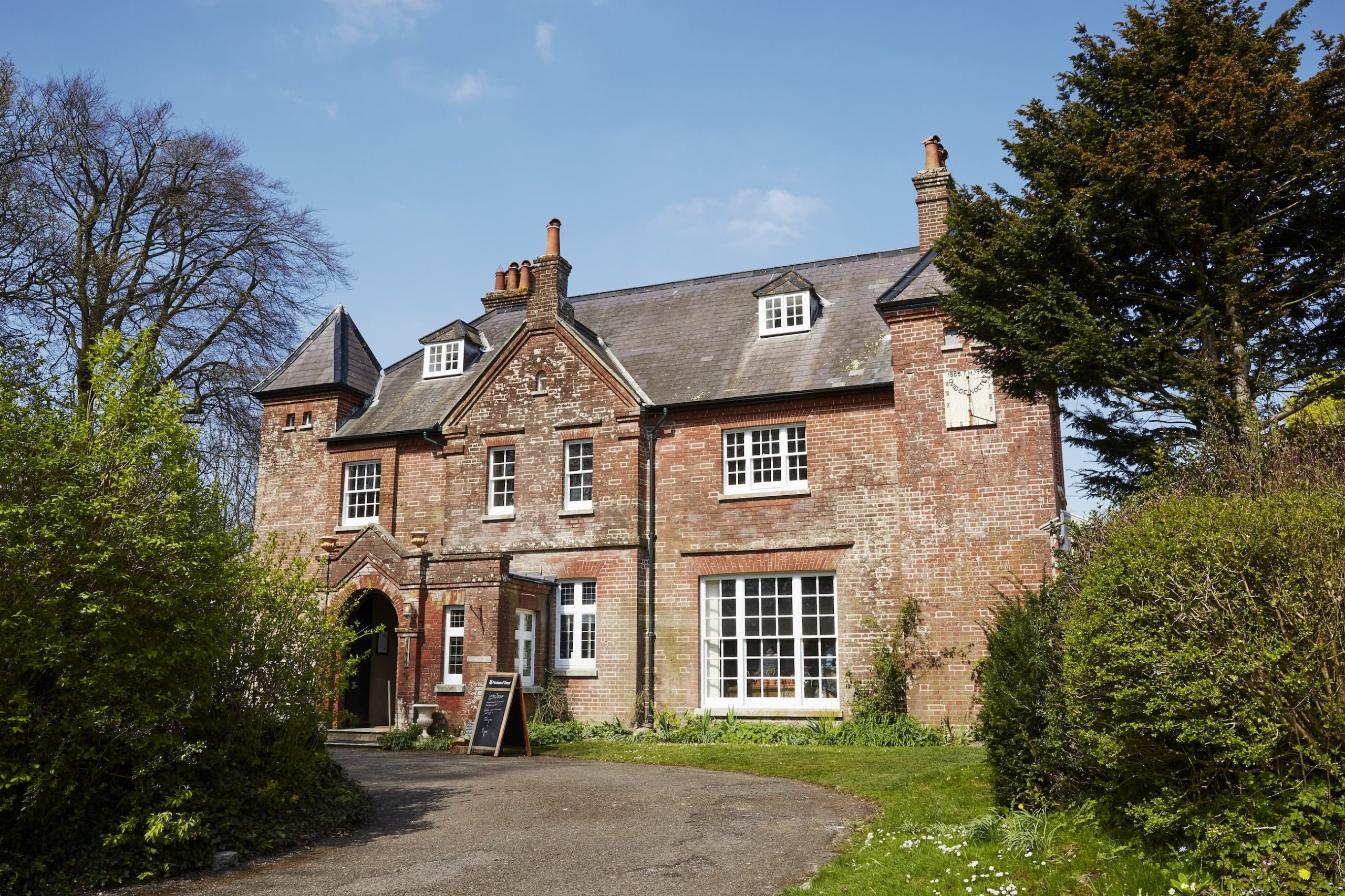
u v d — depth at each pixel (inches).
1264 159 493.7
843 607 791.1
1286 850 252.1
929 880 306.2
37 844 333.1
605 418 889.5
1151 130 498.0
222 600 406.6
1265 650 261.3
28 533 326.6
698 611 838.5
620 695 832.9
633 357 959.6
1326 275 498.6
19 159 938.1
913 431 786.8
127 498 360.5
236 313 1107.3
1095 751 310.5
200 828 363.3
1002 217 562.6
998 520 751.1
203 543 373.4
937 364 789.9
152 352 401.1
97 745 349.1
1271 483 410.0
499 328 1127.0
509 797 500.1
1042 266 534.3
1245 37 506.9
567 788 526.9
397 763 651.5
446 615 822.5
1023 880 294.4
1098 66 565.6
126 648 349.1
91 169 1018.1
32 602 331.3
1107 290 542.3
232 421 1099.9
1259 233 488.7
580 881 342.3
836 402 826.2
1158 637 283.9
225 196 1063.0
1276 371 514.3
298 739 430.6
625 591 848.3
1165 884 267.9
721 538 840.9
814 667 804.0
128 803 358.3
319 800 437.4
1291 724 261.6
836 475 814.5
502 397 940.0
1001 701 386.0
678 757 647.8
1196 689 268.1
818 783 530.0
